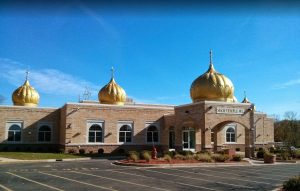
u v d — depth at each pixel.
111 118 45.06
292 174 22.75
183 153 32.41
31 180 18.02
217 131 40.34
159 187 16.17
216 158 30.31
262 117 58.72
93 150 43.53
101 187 15.88
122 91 51.16
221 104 37.22
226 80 40.81
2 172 21.81
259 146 57.25
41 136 45.34
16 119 44.09
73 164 28.33
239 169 25.72
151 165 26.23
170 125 45.88
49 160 32.69
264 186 17.08
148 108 47.38
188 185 17.00
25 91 49.88
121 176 20.09
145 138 46.78
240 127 50.41
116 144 44.88
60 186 16.03
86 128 43.47
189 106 39.06
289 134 56.16
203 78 40.69
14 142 43.69
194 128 41.78
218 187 16.53
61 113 45.94
